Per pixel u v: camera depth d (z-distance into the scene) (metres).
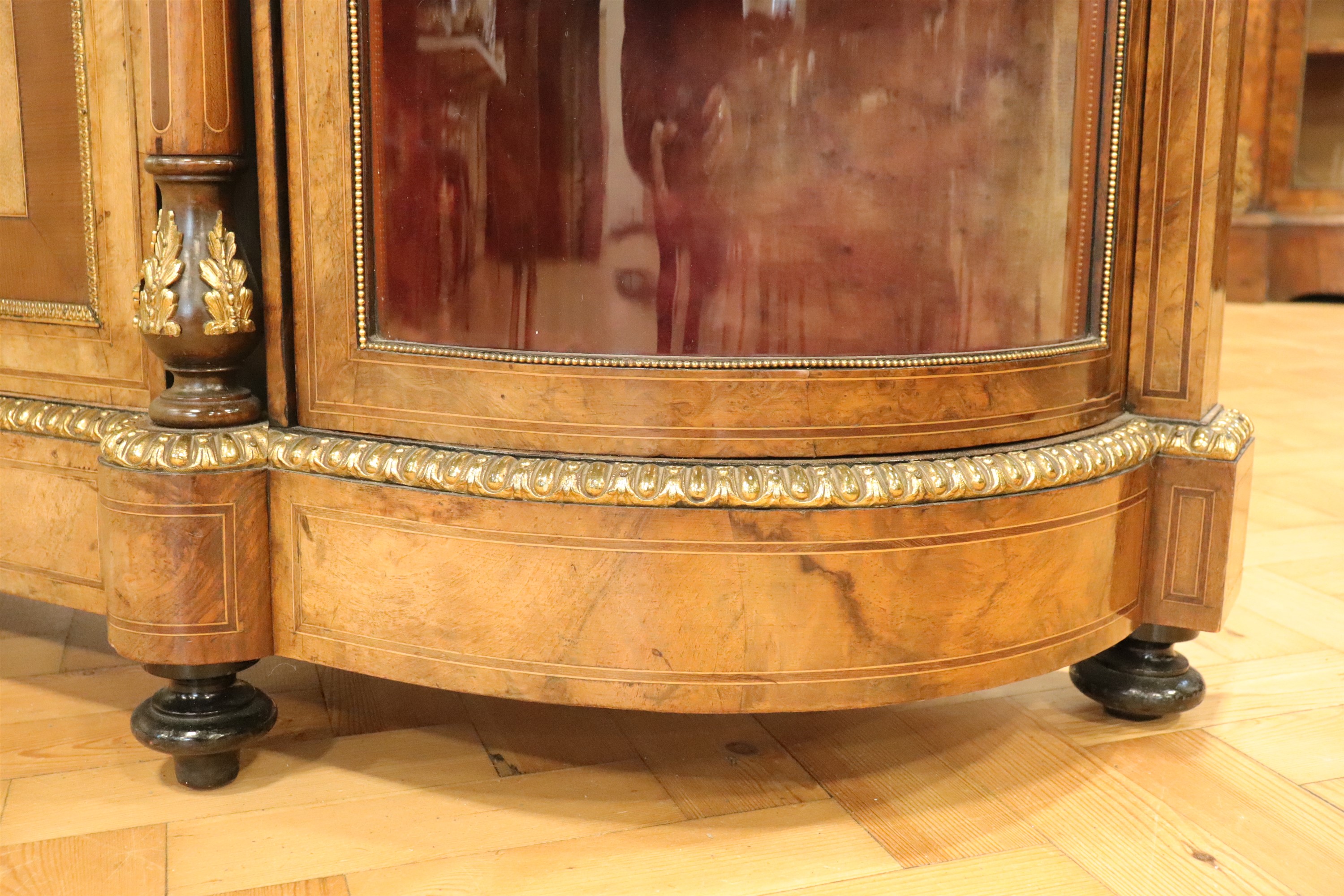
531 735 1.14
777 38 0.89
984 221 0.95
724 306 0.91
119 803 0.99
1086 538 1.01
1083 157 1.01
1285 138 4.27
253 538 0.98
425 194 0.94
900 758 1.09
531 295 0.92
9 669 1.28
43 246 1.10
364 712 1.19
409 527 0.94
